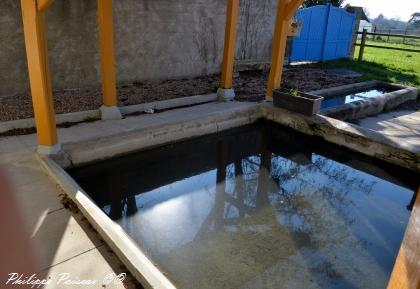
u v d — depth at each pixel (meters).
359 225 3.08
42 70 3.17
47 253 2.26
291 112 5.21
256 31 8.20
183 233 2.89
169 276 2.39
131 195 3.49
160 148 4.38
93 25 5.58
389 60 11.32
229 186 3.74
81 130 4.21
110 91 4.57
